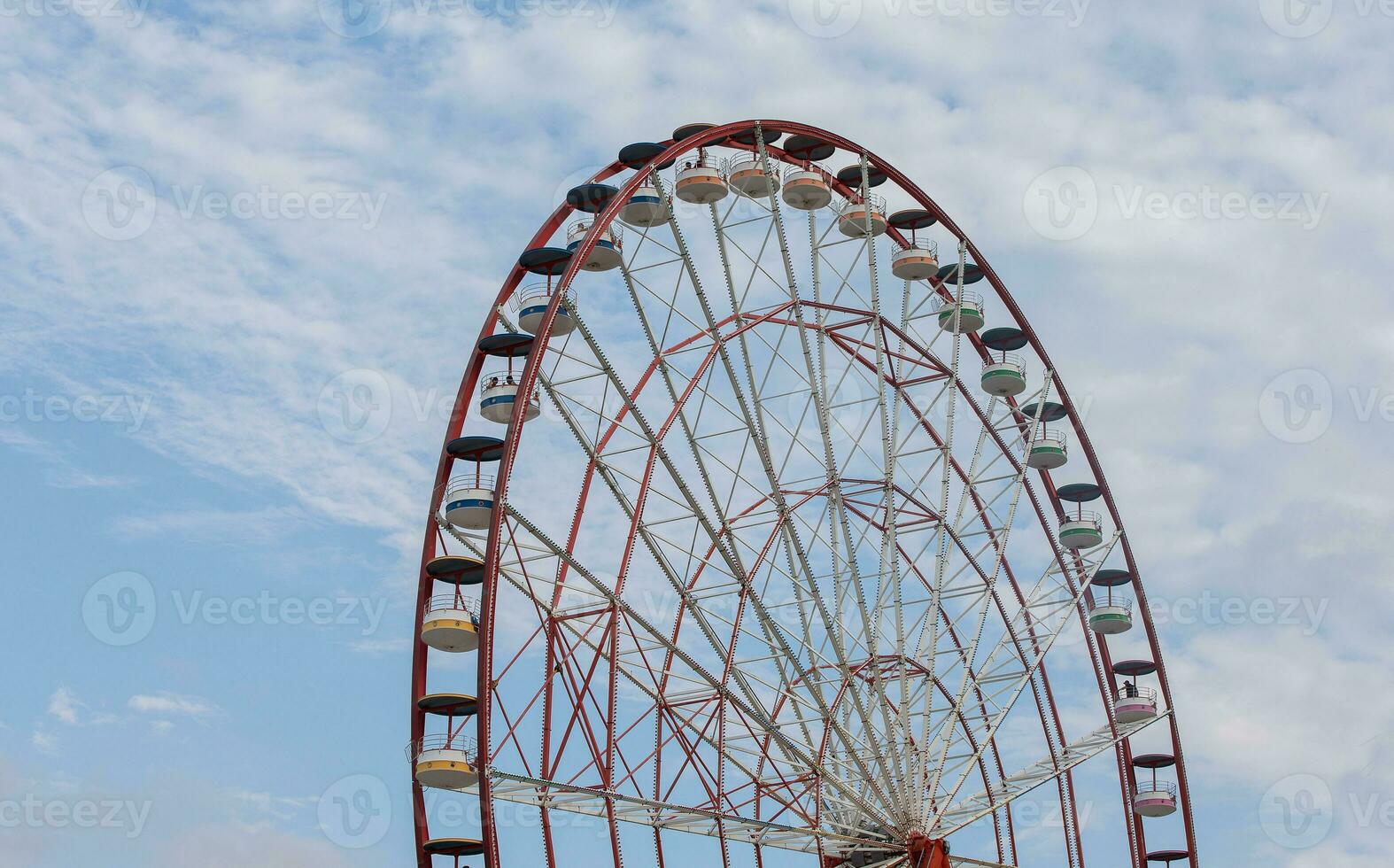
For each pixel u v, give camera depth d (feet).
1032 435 229.45
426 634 177.37
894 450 203.31
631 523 175.42
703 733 189.47
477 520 179.52
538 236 192.75
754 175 200.13
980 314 229.25
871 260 205.98
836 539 196.03
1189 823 242.58
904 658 199.31
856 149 211.00
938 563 211.00
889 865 201.36
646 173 185.16
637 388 178.40
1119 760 249.14
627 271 184.14
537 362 171.94
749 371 192.24
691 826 188.44
